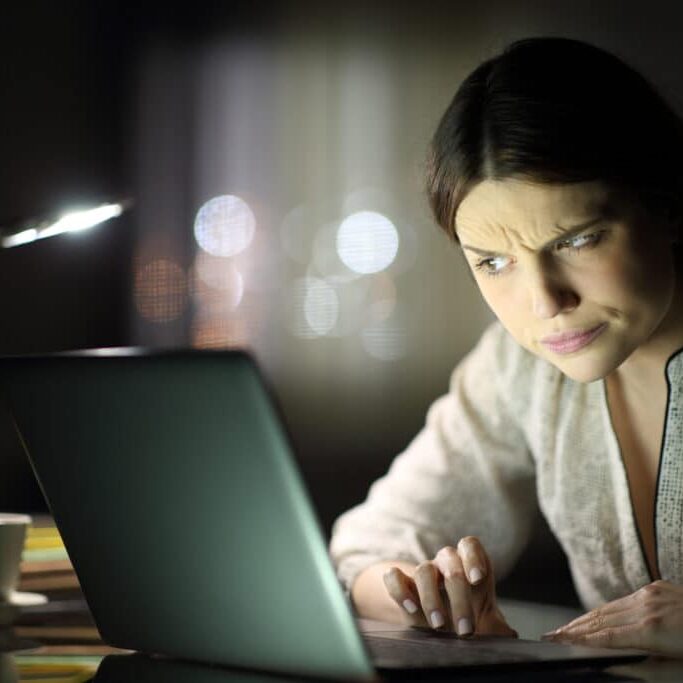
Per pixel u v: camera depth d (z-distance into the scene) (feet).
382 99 18.90
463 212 4.78
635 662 4.05
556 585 15.24
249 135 19.26
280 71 19.26
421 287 18.72
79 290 18.30
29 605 5.24
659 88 5.16
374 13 18.89
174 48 19.02
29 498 16.51
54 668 4.11
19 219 6.12
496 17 17.89
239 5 19.16
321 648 3.46
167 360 3.50
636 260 4.70
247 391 3.34
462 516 6.79
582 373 4.85
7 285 17.85
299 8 19.26
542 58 4.72
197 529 3.67
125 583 4.10
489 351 6.82
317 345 19.11
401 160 18.63
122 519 3.96
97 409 3.84
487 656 3.93
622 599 4.73
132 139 18.78
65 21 18.37
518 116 4.55
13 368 4.09
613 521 6.17
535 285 4.70
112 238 18.51
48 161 18.26
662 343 5.61
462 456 6.81
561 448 6.31
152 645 4.11
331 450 19.08
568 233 4.60
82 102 18.49
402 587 4.93
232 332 18.99
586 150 4.52
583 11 16.74
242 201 19.22
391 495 6.86
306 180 19.17
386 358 18.99
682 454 5.67
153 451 3.70
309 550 3.35
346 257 18.92
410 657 3.89
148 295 18.67
